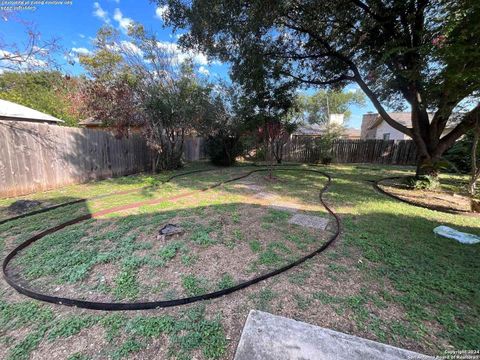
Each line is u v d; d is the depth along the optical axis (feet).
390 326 5.06
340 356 4.08
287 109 26.58
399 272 7.15
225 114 33.17
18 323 5.14
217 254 8.17
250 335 4.52
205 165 35.17
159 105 23.43
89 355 4.34
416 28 15.55
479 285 6.47
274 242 9.14
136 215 12.07
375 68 18.61
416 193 17.75
